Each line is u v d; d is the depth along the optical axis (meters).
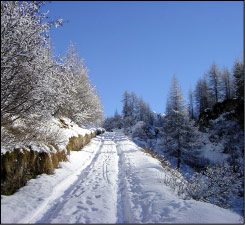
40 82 6.15
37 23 5.97
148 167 10.04
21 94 6.14
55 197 5.80
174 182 7.33
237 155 22.88
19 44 5.66
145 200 5.75
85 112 19.14
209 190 6.99
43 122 7.77
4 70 5.55
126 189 7.01
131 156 13.92
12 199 4.91
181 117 28.56
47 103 6.89
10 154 5.50
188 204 5.23
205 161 26.56
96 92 26.83
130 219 4.71
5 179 5.21
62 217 4.45
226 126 27.09
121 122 79.31
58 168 8.48
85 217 4.52
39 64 6.31
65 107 14.53
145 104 81.31
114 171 9.66
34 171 6.70
